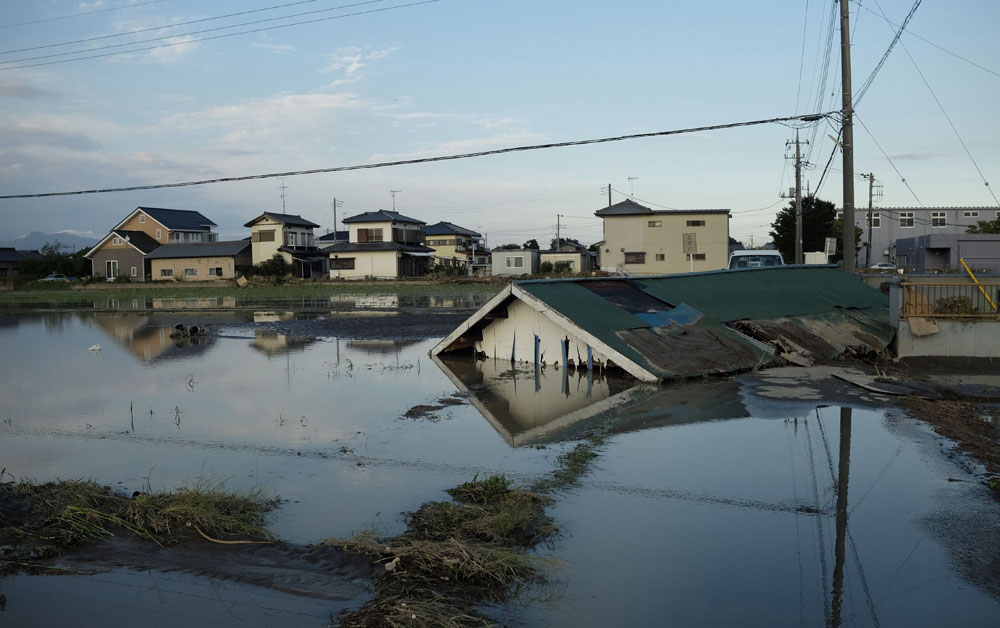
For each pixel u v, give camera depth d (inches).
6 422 370.0
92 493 245.3
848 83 679.1
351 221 2373.3
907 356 523.2
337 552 198.1
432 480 264.8
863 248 2416.3
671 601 171.9
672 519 222.7
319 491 253.9
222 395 441.4
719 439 314.2
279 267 2272.4
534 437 325.4
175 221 2620.6
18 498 245.1
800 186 1409.9
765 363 500.4
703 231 2017.7
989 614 165.0
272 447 315.3
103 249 2425.0
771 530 213.6
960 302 521.0
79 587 182.9
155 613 169.5
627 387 439.8
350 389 458.3
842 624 161.3
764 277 674.2
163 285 2155.5
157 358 619.8
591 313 506.0
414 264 2394.2
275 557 197.6
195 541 210.2
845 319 606.5
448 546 196.2
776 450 296.2
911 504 232.8
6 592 180.4
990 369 487.5
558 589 177.9
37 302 1459.2
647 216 2044.8
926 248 1902.1
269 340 754.8
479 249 3132.4
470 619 161.2
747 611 167.0
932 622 161.6
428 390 450.9
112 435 340.5
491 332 587.5
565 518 224.2
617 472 269.6
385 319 989.2
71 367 568.1
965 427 329.1
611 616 164.9
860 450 293.6
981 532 209.9
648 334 496.1
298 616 166.4
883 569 187.6
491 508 229.5
